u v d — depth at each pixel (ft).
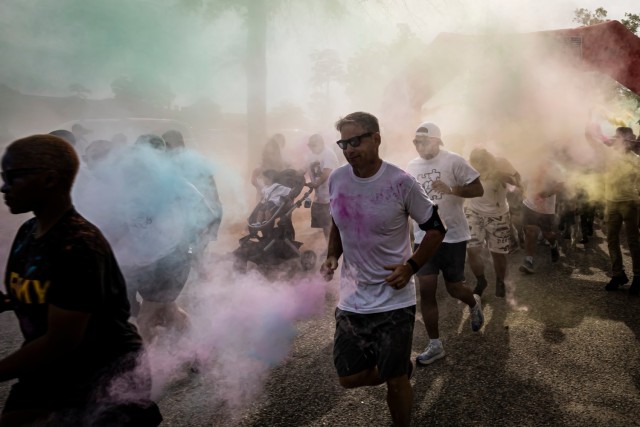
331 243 8.53
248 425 8.57
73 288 4.58
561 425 8.39
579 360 10.81
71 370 5.02
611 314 13.62
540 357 11.00
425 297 10.80
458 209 11.44
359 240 7.48
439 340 10.91
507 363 10.73
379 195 7.35
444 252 11.32
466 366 10.64
